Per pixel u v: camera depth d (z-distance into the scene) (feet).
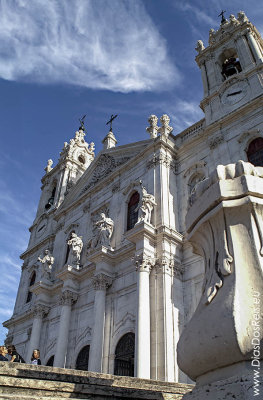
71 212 90.68
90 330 62.34
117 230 68.95
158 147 70.08
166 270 53.88
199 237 12.18
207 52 83.35
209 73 79.15
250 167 11.39
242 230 10.52
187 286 55.06
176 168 70.33
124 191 72.79
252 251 10.03
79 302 69.05
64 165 117.39
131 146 80.53
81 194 91.09
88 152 127.75
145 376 44.65
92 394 13.98
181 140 75.36
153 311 51.29
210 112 71.05
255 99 61.67
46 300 77.51
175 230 60.13
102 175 85.92
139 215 59.98
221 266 10.21
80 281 71.72
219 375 8.69
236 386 7.72
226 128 64.59
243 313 8.79
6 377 12.55
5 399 10.43
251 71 68.03
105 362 55.01
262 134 57.98
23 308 91.97
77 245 75.25
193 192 12.93
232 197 10.91
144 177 70.13
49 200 114.93
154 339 48.70
